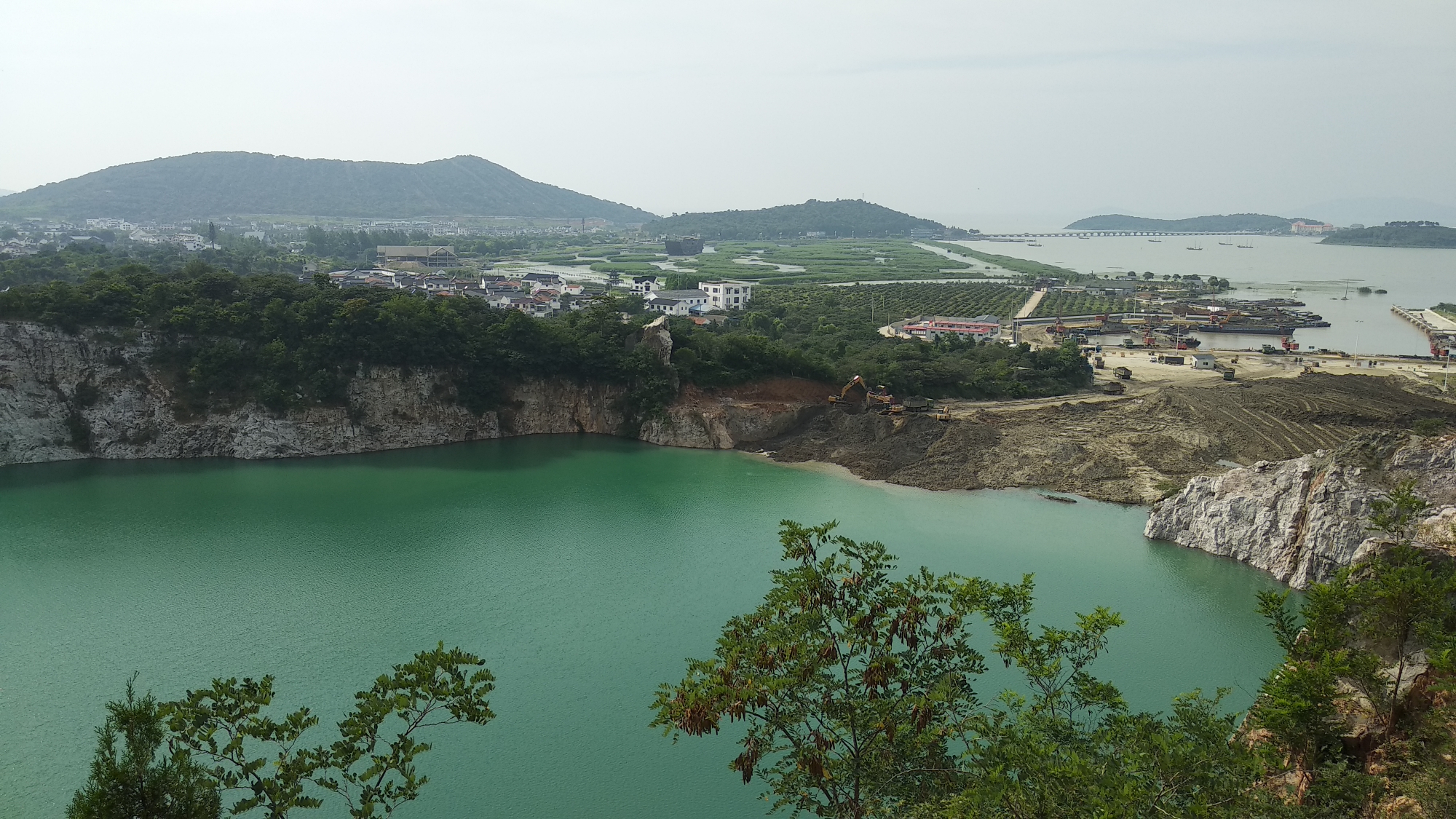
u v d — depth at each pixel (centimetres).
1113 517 11631
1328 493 9131
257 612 8444
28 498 11794
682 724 3669
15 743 6384
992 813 3544
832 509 11931
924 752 4172
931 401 17050
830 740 4025
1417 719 4959
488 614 8531
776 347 17050
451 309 16175
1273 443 14025
